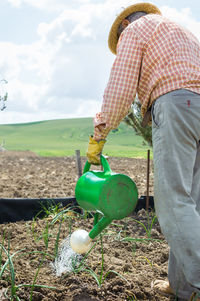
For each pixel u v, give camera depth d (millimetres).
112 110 2156
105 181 2170
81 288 2393
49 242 3260
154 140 2092
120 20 2475
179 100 1995
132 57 2131
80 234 2354
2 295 2250
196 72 2066
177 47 2109
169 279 2293
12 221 4055
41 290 2357
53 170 9984
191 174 2049
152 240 3379
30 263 2783
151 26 2180
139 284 2508
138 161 12766
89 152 2367
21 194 5648
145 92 2217
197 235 1949
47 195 5664
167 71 2064
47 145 32312
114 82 2137
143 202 4375
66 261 2812
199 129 2029
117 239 3354
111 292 2393
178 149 2004
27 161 13828
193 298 2137
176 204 1989
